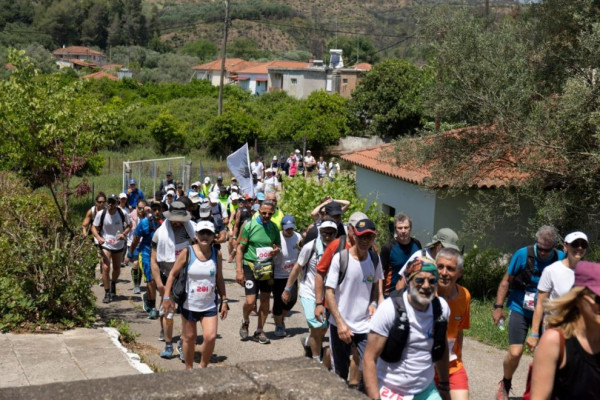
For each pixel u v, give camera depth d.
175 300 6.96
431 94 14.52
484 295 13.18
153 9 160.00
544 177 13.24
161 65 107.19
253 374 4.05
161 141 48.62
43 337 8.19
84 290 9.05
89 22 137.88
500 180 14.77
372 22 169.25
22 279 8.80
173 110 54.50
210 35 161.38
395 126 47.62
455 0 15.85
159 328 9.94
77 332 8.60
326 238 7.10
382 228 16.03
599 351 3.33
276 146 46.47
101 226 11.41
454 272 5.34
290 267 9.16
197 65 104.56
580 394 3.31
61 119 10.23
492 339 9.76
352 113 49.38
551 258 6.59
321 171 36.88
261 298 9.05
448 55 13.97
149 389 3.76
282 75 76.69
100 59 124.00
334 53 77.75
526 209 16.08
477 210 14.05
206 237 6.86
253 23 166.50
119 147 49.56
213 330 6.91
